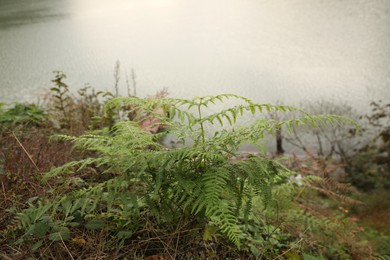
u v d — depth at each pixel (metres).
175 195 2.10
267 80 13.02
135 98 2.16
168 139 4.32
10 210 2.37
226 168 1.96
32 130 3.99
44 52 17.88
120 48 19.34
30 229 2.13
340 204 5.62
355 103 11.06
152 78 13.52
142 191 2.31
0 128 3.97
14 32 22.69
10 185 2.70
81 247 2.25
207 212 1.80
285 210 3.18
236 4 29.34
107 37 21.97
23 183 2.68
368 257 3.46
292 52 17.06
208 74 14.01
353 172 7.54
